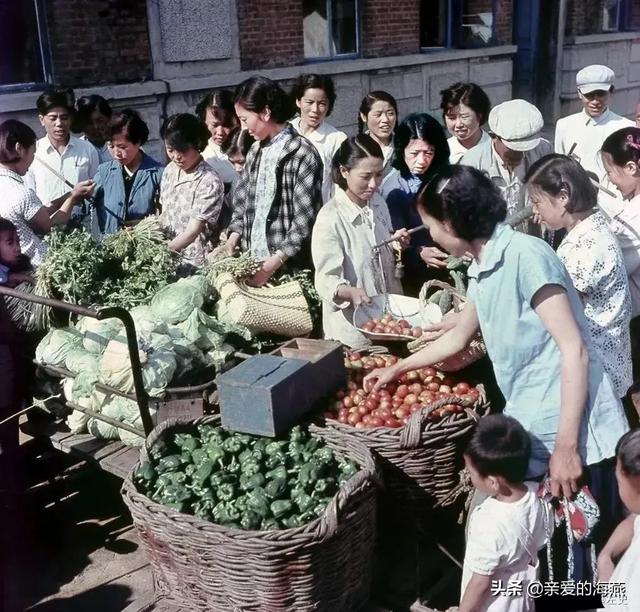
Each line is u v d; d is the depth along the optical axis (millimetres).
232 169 5965
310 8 10320
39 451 4199
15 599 3674
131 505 2988
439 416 3180
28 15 7824
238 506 2932
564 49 13461
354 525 2889
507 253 2678
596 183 4551
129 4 8359
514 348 2754
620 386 3314
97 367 3658
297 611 2818
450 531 3590
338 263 3945
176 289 3879
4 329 3945
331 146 5836
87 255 4113
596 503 2869
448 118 5449
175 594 3020
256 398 3137
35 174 6062
